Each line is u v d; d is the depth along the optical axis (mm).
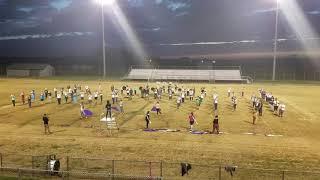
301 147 30047
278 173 23859
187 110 47531
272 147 29969
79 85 77938
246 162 26000
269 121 40750
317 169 24578
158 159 26656
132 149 29312
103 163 25875
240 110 47594
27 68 108625
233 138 32906
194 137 33250
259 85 81250
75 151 28844
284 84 84125
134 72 97125
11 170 24531
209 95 62688
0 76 106438
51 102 54406
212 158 26938
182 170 23062
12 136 33781
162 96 61062
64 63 144625
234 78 90438
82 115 42500
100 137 33281
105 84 81438
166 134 34406
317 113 45812
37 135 34156
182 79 91812
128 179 22953
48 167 23594
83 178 23000
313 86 79750
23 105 51781
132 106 50656
